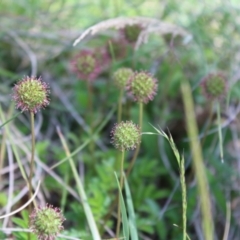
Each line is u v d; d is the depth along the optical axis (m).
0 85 0.79
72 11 0.91
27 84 0.52
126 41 0.72
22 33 0.85
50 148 0.76
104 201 0.63
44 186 0.66
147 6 0.94
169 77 0.78
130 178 0.69
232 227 0.67
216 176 0.71
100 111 0.78
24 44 0.81
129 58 0.77
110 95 0.80
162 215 0.66
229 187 0.70
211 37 0.83
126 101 0.76
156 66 0.81
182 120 0.77
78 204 0.65
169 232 0.67
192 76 0.82
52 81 0.84
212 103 0.66
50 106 0.80
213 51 0.81
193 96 0.79
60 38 0.87
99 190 0.65
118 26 0.67
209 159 0.71
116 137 0.53
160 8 0.90
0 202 0.64
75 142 0.75
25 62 0.85
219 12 0.83
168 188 0.72
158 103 0.79
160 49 0.85
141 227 0.63
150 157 0.74
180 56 0.82
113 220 0.65
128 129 0.53
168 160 0.74
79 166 0.73
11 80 0.80
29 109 0.52
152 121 0.78
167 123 0.78
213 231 0.65
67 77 0.85
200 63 0.82
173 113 0.78
